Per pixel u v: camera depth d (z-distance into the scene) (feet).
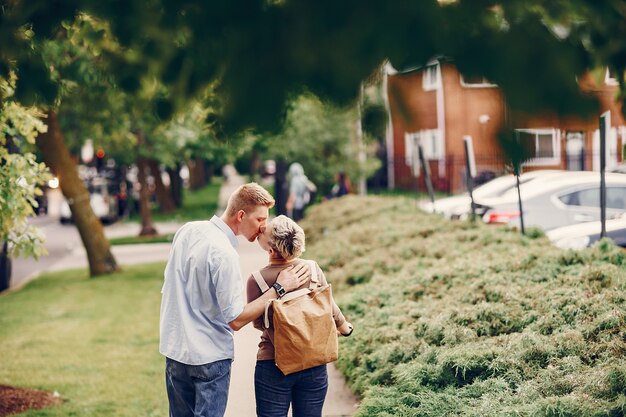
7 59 9.15
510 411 14.10
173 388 14.66
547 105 6.08
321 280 14.58
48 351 32.22
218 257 13.91
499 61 6.19
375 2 6.21
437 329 19.69
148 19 7.97
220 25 6.81
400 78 6.50
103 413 22.50
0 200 22.76
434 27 6.23
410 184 83.41
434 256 32.35
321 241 46.03
